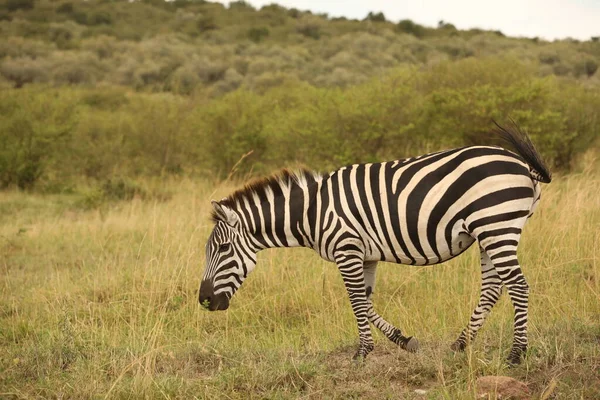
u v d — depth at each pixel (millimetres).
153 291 12594
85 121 35500
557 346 8148
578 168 24312
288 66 84000
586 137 25047
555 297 10672
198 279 13234
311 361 8586
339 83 72000
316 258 14102
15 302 12906
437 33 125062
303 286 12578
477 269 12508
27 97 32281
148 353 8992
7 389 8367
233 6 149625
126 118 35094
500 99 23500
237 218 8992
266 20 135750
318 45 107125
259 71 80812
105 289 13234
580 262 12109
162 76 78250
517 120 23516
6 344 10820
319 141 25922
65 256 16641
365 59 88875
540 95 24078
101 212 23016
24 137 29656
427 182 8047
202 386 8125
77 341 9898
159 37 108312
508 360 7992
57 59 81312
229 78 75750
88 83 76188
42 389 8320
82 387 8266
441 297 11258
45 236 18734
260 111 31188
